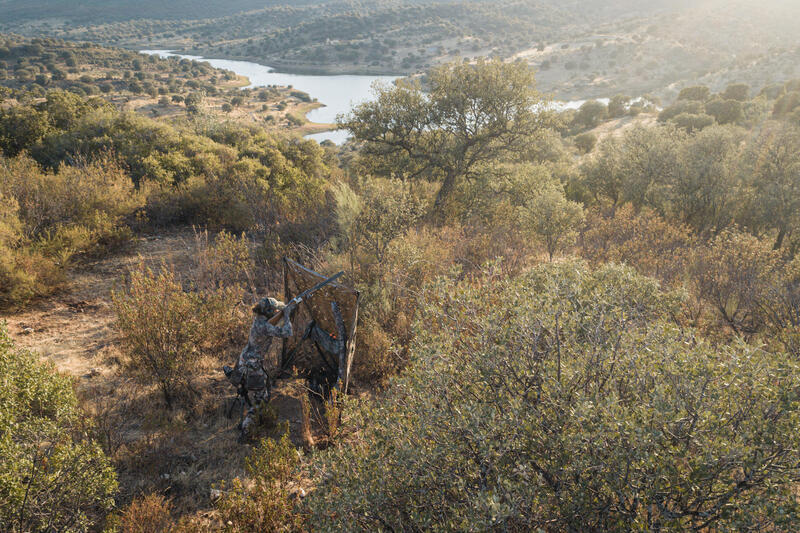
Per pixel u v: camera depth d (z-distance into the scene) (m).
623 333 3.04
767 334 6.49
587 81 197.25
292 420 4.93
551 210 10.03
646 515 2.36
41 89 146.12
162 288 5.30
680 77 192.62
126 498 3.69
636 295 5.12
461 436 2.68
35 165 12.19
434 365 3.04
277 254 8.41
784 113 59.75
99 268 8.28
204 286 7.48
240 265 7.98
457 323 3.44
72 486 3.14
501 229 11.22
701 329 6.41
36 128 16.84
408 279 7.12
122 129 16.27
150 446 4.26
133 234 9.81
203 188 11.70
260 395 4.72
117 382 5.16
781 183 15.88
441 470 2.61
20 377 3.64
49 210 9.25
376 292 6.70
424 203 11.59
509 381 2.94
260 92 187.75
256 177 12.49
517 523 2.42
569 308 3.31
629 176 19.31
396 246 7.43
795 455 2.24
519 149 17.03
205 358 5.74
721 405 2.49
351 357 5.33
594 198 21.16
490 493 2.37
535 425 2.60
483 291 4.38
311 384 5.60
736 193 16.47
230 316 6.23
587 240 11.22
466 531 2.26
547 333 3.21
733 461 2.17
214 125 25.50
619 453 2.22
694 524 2.32
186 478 3.97
